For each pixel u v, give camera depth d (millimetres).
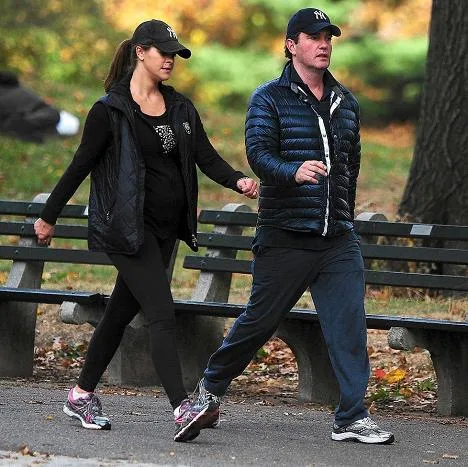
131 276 17938
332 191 18406
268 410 21844
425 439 19141
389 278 23359
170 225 18266
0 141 55062
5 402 21078
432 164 35094
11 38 74062
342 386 18469
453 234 23359
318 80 18578
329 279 18609
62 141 56781
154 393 23781
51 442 17219
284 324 23094
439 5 35062
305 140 18328
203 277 25125
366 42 96625
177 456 16500
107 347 18641
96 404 18656
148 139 17938
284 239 18453
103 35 80125
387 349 27953
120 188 17781
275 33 99562
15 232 26531
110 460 16062
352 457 17219
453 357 22109
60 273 37156
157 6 94375
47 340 28797
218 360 18797
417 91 97062
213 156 18484
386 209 48938
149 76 18047
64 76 75250
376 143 69750
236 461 16359
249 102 18531
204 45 97562
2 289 24656
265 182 18578
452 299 31906
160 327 17750
